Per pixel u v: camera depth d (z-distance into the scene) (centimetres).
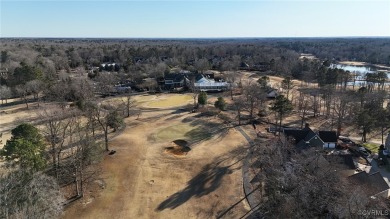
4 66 14162
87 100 8412
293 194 3984
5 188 3341
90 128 6881
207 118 8862
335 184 4172
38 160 4353
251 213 4381
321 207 3825
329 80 12569
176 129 7875
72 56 19400
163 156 6247
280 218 3825
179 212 4434
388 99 11138
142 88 12688
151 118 8831
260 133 7588
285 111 7738
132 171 5588
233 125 8269
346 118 8825
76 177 4678
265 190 4559
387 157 5962
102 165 5700
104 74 12912
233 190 4978
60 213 4003
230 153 6412
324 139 6619
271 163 4784
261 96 9938
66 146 6097
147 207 4541
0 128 7644
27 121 8006
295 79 16025
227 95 11856
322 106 10406
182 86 13325
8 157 4359
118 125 7081
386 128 7731
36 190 3547
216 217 4325
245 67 18825
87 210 4416
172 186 5122
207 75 14800
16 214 2989
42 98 10588
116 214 4369
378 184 4656
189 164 5909
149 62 17938
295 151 5494
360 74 16375
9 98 10788
